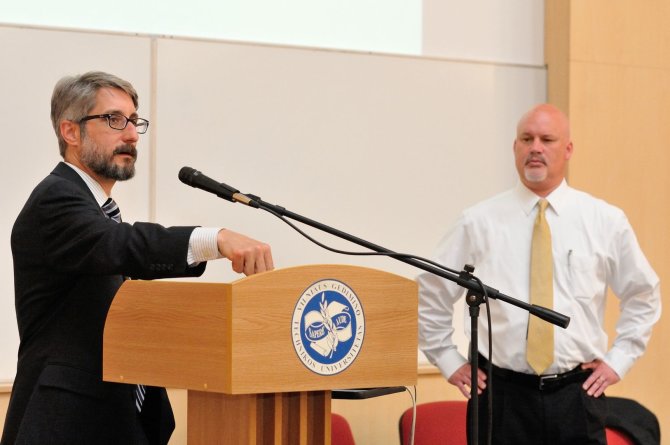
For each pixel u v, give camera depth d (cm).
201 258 213
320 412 208
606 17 467
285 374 192
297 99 421
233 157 410
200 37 409
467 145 452
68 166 240
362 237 430
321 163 425
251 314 187
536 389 322
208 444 205
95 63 390
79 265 218
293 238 416
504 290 334
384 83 438
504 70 461
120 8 400
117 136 239
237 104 411
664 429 473
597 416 325
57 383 221
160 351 198
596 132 465
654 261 474
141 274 216
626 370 335
